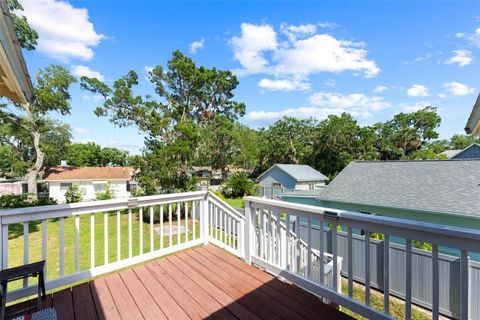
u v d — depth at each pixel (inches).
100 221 378.0
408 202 298.4
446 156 843.4
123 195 809.5
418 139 961.5
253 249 105.8
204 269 100.8
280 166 758.5
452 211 257.9
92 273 93.2
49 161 831.7
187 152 424.2
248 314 69.9
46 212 81.1
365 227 63.2
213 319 68.3
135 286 87.3
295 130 1061.8
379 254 198.4
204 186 692.7
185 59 544.7
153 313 71.7
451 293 162.9
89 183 776.3
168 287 86.4
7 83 82.0
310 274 81.4
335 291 70.8
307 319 66.9
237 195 755.4
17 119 557.9
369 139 922.1
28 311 72.3
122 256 225.8
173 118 546.3
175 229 320.8
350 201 344.8
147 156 420.8
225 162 803.4
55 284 83.7
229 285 87.3
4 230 72.1
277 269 91.5
